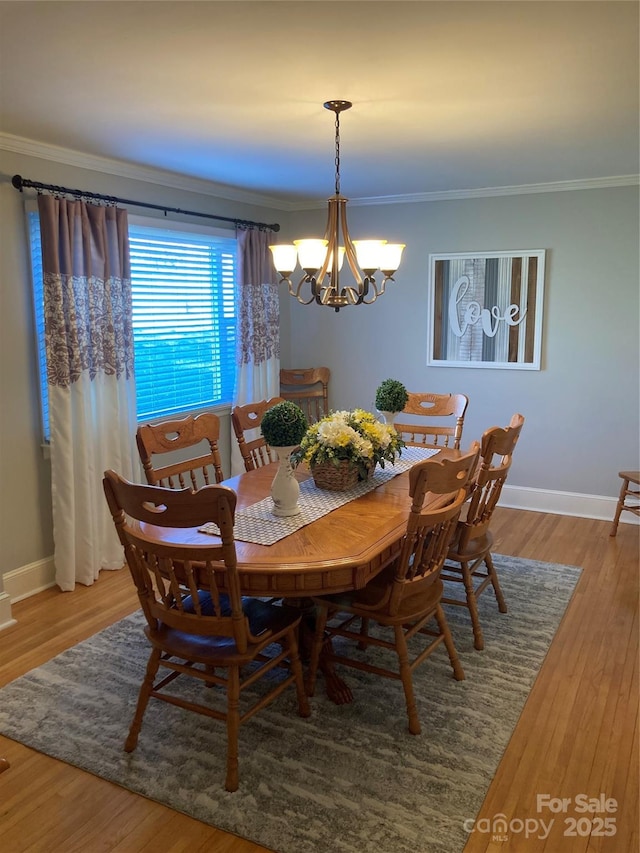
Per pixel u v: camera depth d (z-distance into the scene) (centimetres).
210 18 183
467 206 483
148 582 220
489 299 486
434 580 249
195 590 204
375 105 266
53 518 354
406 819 197
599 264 448
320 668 271
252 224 494
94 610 335
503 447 286
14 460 341
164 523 195
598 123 296
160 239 435
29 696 261
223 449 504
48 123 293
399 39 199
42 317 347
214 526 241
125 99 258
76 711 251
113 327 372
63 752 228
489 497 317
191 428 304
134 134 312
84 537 361
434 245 500
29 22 185
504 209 471
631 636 306
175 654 213
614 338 452
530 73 229
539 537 439
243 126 298
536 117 285
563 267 459
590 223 446
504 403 495
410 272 512
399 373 532
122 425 383
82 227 348
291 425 237
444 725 242
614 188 435
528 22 187
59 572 356
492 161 379
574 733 237
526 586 361
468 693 262
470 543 302
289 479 247
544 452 488
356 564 210
